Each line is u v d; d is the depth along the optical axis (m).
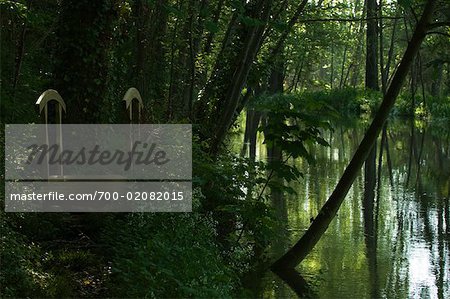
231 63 15.12
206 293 6.27
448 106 40.88
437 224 12.51
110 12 10.40
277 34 16.50
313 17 17.39
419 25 9.14
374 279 9.05
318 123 8.99
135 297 6.11
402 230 11.98
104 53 10.36
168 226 8.17
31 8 14.69
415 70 46.84
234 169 11.47
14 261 6.40
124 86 14.66
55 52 10.27
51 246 7.98
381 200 14.95
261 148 23.86
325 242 11.16
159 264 6.39
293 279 9.02
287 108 9.12
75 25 10.09
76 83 10.13
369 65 46.44
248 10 13.12
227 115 12.50
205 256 7.25
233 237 9.84
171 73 16.08
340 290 8.62
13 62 15.24
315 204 13.97
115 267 6.93
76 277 7.06
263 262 9.77
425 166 20.91
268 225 9.88
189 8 14.48
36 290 6.30
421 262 9.95
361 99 44.41
